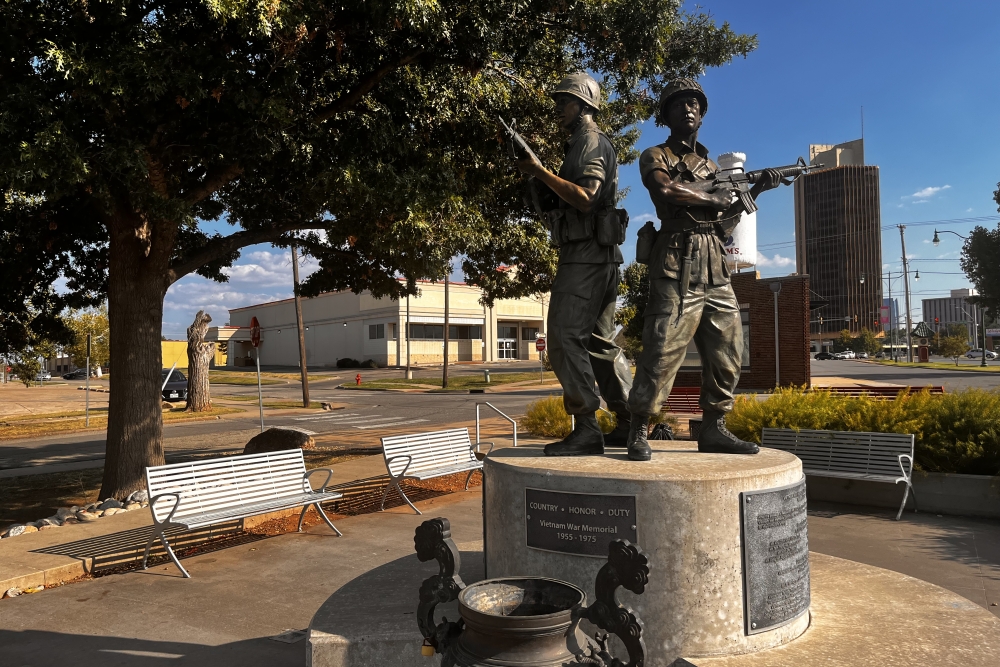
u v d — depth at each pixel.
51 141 7.20
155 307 10.32
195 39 8.62
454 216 10.45
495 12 9.00
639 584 2.31
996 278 42.59
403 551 7.05
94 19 7.88
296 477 8.00
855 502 8.99
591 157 4.59
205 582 6.14
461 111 10.23
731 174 4.51
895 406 9.61
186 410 26.81
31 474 13.75
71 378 75.31
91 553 6.66
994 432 8.35
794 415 10.24
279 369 67.00
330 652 3.76
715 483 3.69
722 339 4.52
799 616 3.89
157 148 9.23
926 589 4.59
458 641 2.39
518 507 4.04
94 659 4.55
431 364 63.00
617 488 3.72
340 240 10.44
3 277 12.32
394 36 9.30
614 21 10.52
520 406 26.28
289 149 9.31
